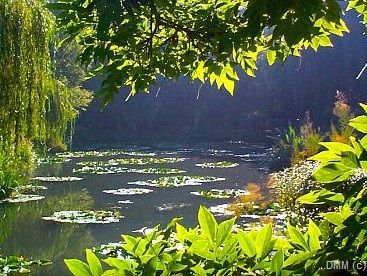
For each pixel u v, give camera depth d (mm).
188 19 2217
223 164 23500
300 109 36469
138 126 43375
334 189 1492
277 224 8320
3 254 8562
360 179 1416
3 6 8812
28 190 15352
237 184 16875
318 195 1514
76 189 15812
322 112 34906
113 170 21344
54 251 8758
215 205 12773
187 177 18484
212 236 1453
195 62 2436
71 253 8617
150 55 2182
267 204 10633
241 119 41625
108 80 2203
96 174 19875
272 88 38094
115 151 32688
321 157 1508
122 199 14055
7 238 9648
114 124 42219
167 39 2291
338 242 1415
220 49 1949
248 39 2109
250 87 40594
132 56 2217
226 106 42562
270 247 1422
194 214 11781
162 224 10719
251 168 21875
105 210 12391
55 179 18062
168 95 43656
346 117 13742
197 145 38031
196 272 1364
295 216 8141
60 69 24797
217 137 41438
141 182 17516
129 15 1847
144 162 25094
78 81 26234
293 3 1644
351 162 1388
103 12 1634
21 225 10672
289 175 11344
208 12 2211
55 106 10055
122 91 41188
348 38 33438
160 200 13852
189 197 14305
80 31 2236
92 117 40938
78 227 10523
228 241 1439
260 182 16891
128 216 11664
